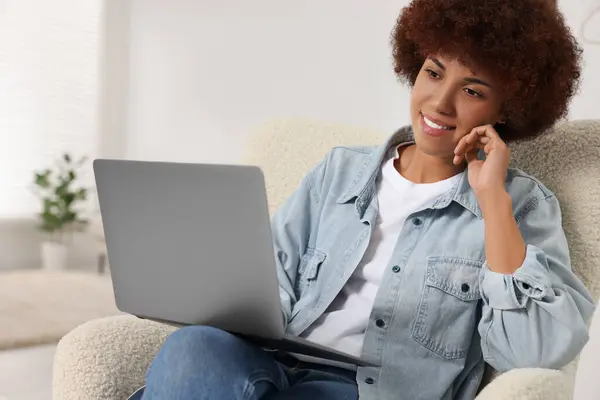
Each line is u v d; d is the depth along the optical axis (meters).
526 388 0.97
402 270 1.24
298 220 1.39
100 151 4.08
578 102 1.85
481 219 1.25
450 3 1.19
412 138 1.37
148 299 1.13
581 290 1.18
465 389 1.21
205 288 1.05
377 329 1.22
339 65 3.29
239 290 1.01
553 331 1.11
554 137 1.37
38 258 4.04
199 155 3.84
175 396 0.98
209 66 3.77
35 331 2.99
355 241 1.31
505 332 1.13
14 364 2.71
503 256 1.14
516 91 1.20
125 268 1.12
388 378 1.20
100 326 1.22
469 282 1.21
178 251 1.05
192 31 3.81
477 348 1.22
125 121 4.05
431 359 1.20
